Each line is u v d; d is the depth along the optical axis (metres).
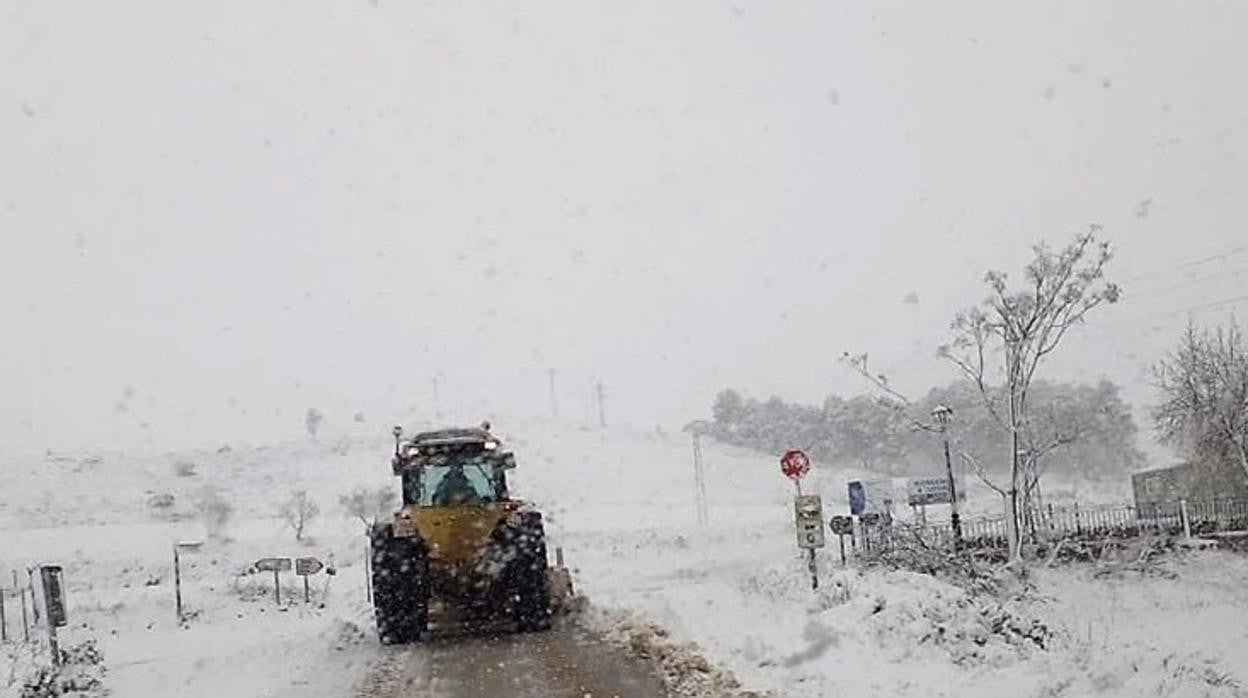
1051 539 29.89
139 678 14.36
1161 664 13.14
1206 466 37.00
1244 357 36.09
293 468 72.00
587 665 12.95
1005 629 14.34
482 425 18.00
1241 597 22.64
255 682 13.37
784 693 10.63
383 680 12.91
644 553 40.09
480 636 16.23
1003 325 27.05
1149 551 27.78
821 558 25.77
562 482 69.38
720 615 16.62
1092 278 26.28
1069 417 49.28
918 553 23.45
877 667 11.86
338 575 35.28
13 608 25.73
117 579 36.81
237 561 41.78
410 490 17.19
